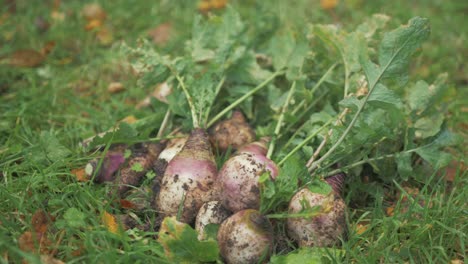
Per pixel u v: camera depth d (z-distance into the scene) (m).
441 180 0.95
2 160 0.94
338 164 0.90
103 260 0.77
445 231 0.84
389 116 0.88
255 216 0.77
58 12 1.44
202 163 0.84
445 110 0.94
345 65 0.97
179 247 0.76
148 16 1.44
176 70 0.99
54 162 0.92
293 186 0.80
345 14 1.49
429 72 1.24
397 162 0.91
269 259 0.78
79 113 1.12
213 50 1.09
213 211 0.80
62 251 0.80
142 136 0.93
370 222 0.87
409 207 0.86
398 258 0.80
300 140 0.93
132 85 1.21
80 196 0.86
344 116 0.91
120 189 0.90
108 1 1.50
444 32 1.41
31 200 0.85
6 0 1.47
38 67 1.26
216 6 1.48
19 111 1.08
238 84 1.04
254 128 1.03
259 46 1.16
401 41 0.83
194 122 0.93
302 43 1.03
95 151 0.95
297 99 1.02
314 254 0.78
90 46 1.34
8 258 0.78
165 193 0.83
